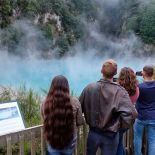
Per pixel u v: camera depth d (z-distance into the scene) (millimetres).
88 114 3084
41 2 57188
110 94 3012
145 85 3650
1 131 2734
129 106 2998
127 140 4008
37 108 4918
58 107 2699
